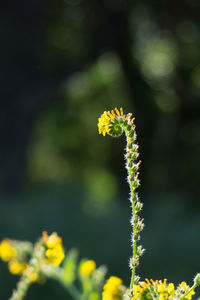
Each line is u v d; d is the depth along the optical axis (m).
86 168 26.52
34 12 13.94
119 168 22.94
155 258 6.15
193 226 8.80
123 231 7.59
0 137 13.83
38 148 24.95
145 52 20.86
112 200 13.21
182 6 19.56
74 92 23.25
